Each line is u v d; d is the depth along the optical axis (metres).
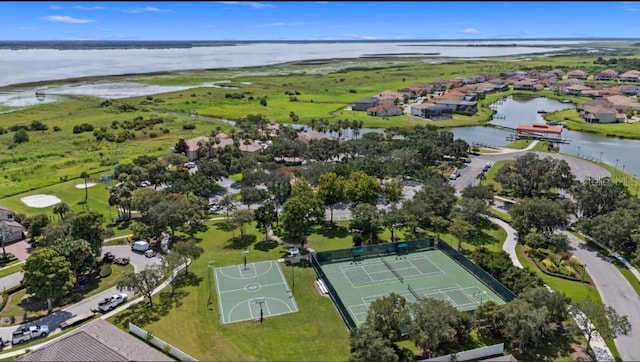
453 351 67.12
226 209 125.56
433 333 63.12
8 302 82.44
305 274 92.12
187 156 174.75
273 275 91.56
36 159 175.75
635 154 180.38
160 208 106.25
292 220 103.69
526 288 76.88
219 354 67.00
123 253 101.75
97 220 96.56
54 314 78.12
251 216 108.56
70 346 59.75
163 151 185.25
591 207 110.19
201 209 119.00
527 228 103.06
